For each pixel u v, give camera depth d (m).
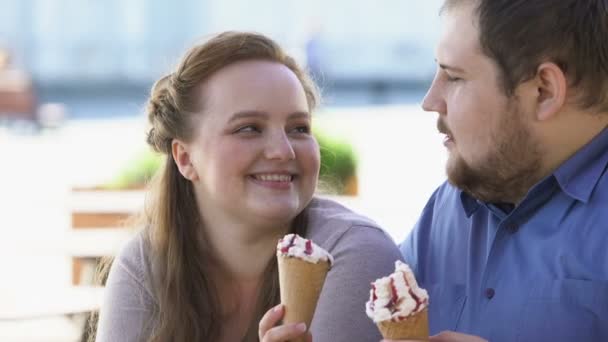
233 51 3.54
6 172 14.39
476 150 3.26
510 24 3.13
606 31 3.13
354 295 3.40
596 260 3.17
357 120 18.58
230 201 3.51
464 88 3.25
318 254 2.90
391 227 9.71
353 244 3.48
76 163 15.34
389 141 16.05
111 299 3.78
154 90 3.83
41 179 13.74
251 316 3.68
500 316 3.31
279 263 2.96
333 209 3.75
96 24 27.53
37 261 8.60
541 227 3.32
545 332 3.20
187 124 3.59
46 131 20.58
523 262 3.32
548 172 3.29
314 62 24.66
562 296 3.19
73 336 6.16
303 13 27.78
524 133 3.21
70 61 27.45
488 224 3.48
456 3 3.27
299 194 3.52
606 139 3.24
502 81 3.18
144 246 3.82
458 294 3.51
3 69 25.14
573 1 3.12
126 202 8.45
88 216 8.38
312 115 3.79
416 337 2.80
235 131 3.47
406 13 28.22
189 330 3.63
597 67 3.14
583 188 3.24
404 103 25.72
